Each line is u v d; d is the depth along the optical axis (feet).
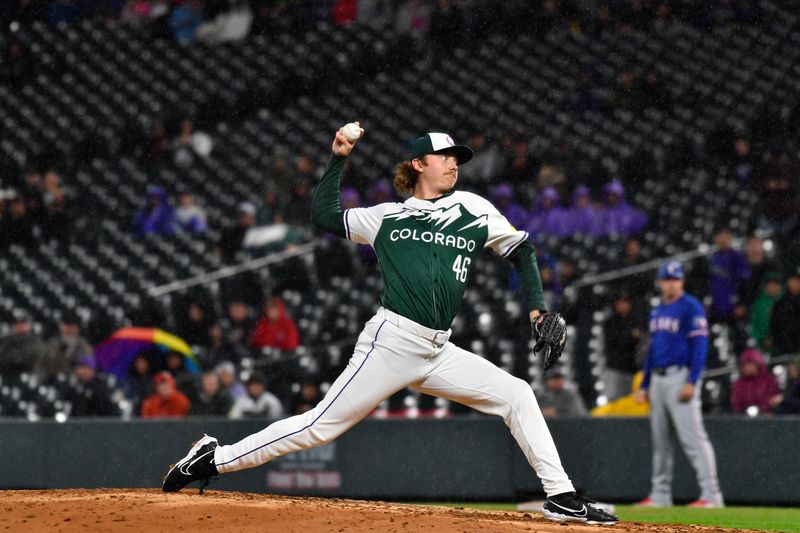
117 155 246.68
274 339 159.94
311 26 280.72
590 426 119.65
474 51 269.44
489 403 61.41
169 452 123.44
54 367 152.66
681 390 111.04
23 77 269.64
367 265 179.93
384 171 231.91
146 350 151.43
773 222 184.03
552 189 188.55
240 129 255.29
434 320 59.36
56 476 123.95
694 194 204.95
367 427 121.90
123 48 278.46
